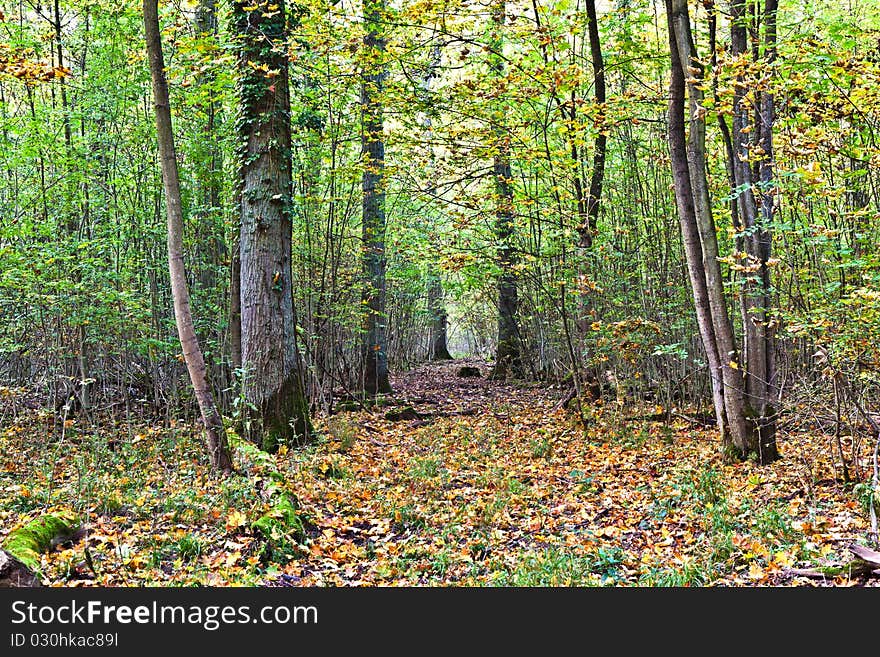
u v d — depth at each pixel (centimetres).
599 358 1203
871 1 1111
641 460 940
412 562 566
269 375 1012
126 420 1107
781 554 524
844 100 760
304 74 1208
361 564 573
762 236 904
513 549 611
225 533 602
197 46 997
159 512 668
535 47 1136
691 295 1238
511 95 1071
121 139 1245
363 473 886
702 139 877
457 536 641
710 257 880
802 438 973
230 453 820
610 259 1241
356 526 682
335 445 1032
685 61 836
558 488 820
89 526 599
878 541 541
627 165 1371
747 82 759
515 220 1199
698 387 1280
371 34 1153
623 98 1041
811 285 934
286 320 1032
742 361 972
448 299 2809
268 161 1020
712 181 1151
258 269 1019
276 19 1005
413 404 1569
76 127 1312
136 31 1223
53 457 890
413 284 2059
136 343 1141
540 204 1183
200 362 789
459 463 947
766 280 894
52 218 1166
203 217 1271
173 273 780
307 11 1078
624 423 1145
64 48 1327
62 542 564
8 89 1384
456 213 1180
